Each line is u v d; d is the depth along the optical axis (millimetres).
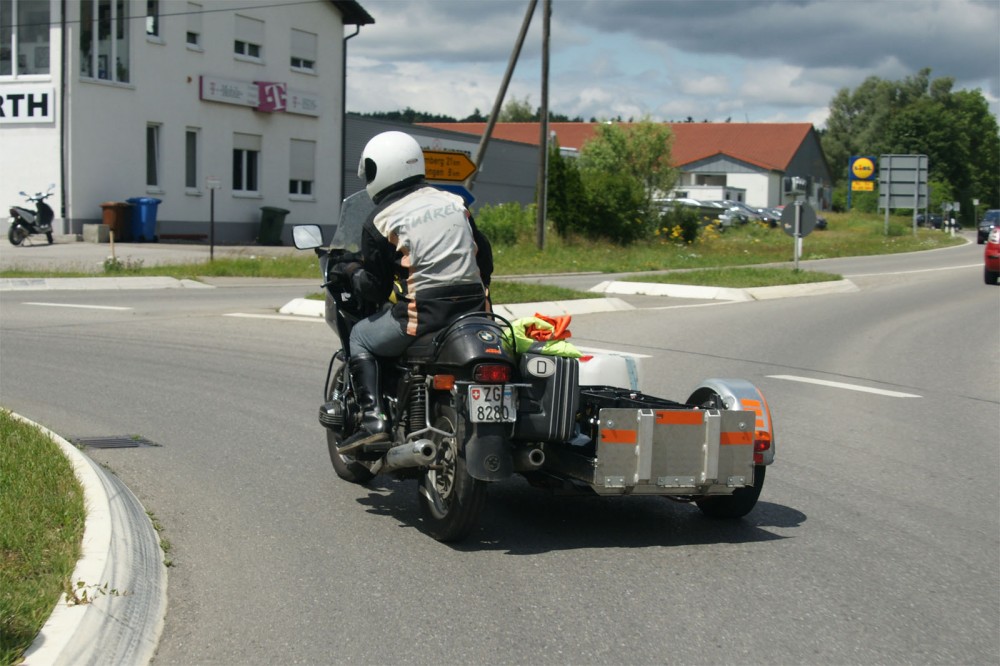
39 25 30344
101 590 4156
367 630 4301
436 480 5570
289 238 38750
